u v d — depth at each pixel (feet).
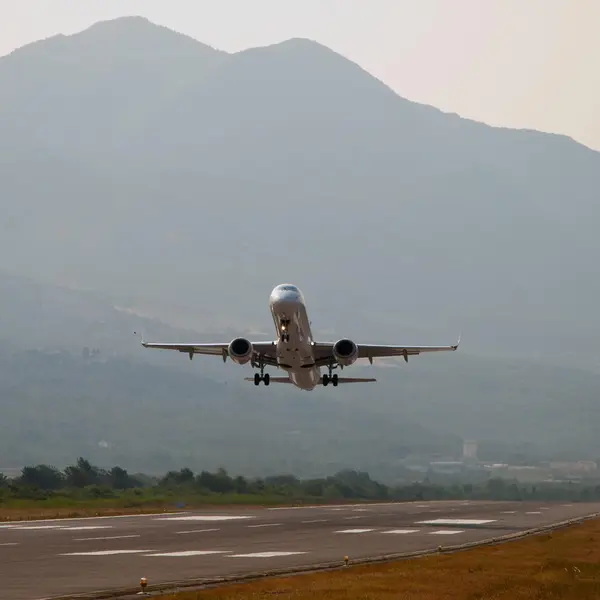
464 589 399.65
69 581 395.34
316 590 384.06
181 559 487.20
